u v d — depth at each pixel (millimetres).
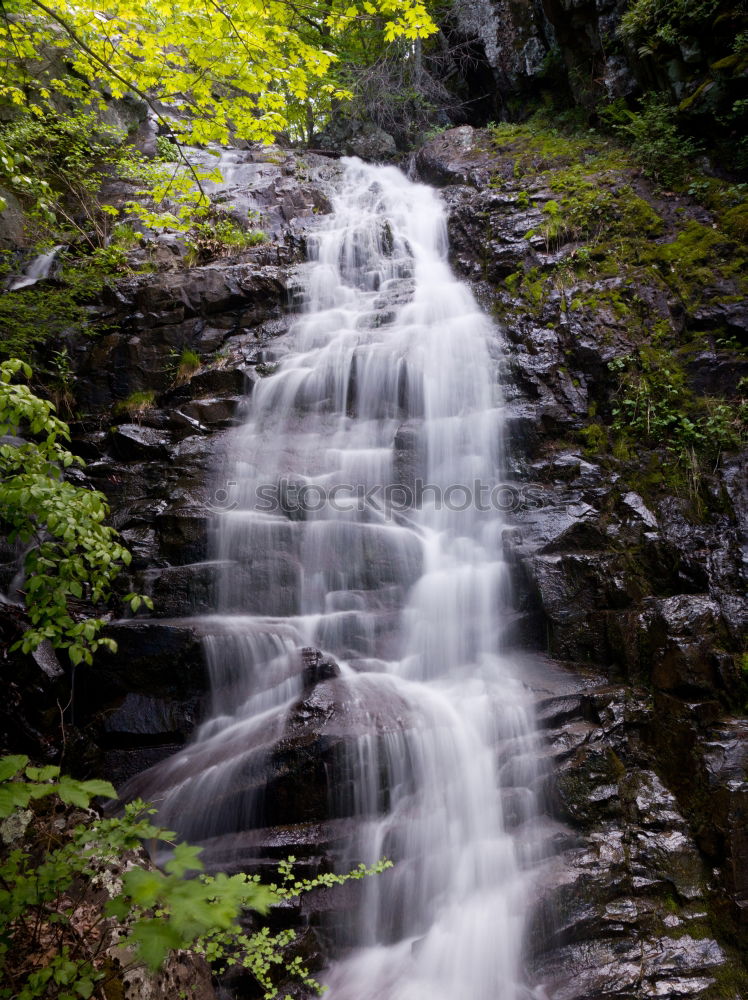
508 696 5367
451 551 6938
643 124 10695
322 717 5082
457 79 16688
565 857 4480
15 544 6883
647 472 7035
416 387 8484
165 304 10148
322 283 10766
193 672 5652
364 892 4324
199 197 7820
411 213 12383
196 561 6969
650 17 10227
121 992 2949
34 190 7695
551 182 11164
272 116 7316
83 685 5711
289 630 6070
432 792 4848
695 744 4828
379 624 6359
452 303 9820
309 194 14031
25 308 9242
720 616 5539
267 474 7691
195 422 8578
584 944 4160
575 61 12992
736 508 6371
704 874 4426
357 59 16688
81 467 8078
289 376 8961
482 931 4230
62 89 12141
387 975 4113
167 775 4973
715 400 7410
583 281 8961
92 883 3350
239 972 3814
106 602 6543
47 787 2100
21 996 2467
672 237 9336
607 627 5762
